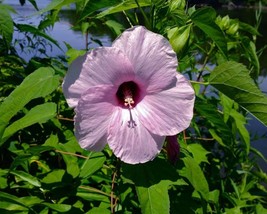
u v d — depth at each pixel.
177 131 0.27
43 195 0.35
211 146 0.65
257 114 0.30
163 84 0.27
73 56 0.47
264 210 0.52
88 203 0.38
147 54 0.26
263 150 0.96
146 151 0.28
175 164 0.30
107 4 0.31
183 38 0.29
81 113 0.26
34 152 0.32
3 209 0.29
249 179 0.64
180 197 0.35
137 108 0.28
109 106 0.27
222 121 0.33
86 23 0.55
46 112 0.30
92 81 0.26
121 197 0.32
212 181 0.58
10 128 0.30
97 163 0.35
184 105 0.27
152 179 0.28
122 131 0.27
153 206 0.27
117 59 0.26
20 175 0.32
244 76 0.29
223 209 0.56
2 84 0.49
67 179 0.34
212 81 0.30
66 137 0.44
